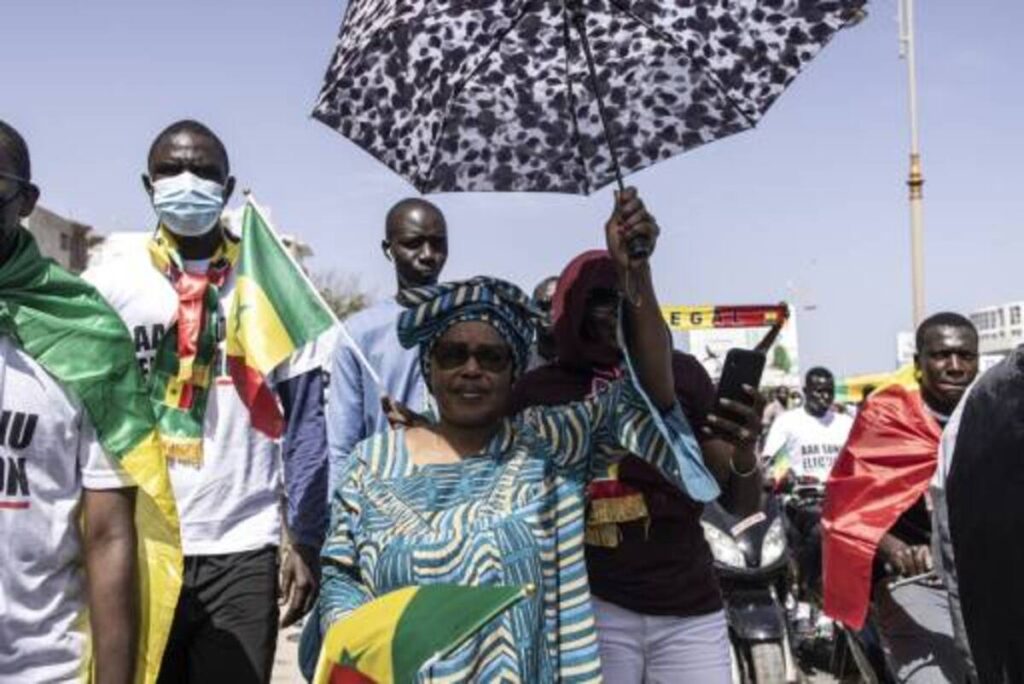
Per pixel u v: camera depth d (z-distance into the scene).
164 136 4.58
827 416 10.41
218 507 4.53
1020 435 3.04
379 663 3.00
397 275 5.50
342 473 3.46
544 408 3.61
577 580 3.33
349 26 3.61
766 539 6.40
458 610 2.99
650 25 3.68
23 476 3.01
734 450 3.84
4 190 2.99
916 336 5.27
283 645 9.15
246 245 4.72
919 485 5.02
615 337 4.00
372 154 3.84
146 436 3.24
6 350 3.03
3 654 2.98
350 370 5.14
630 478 3.90
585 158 3.92
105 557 3.15
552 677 3.25
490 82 3.85
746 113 3.77
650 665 3.98
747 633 6.22
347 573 3.34
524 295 3.39
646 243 3.36
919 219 19.62
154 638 3.29
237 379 4.62
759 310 14.95
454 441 3.41
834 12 3.59
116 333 3.19
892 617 4.92
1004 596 3.08
